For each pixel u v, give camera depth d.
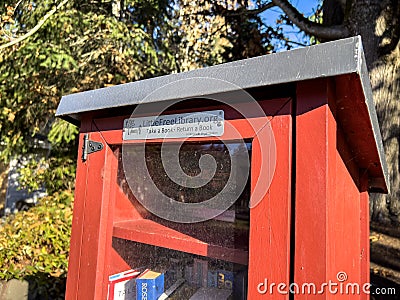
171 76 0.83
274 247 0.69
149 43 4.66
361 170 1.15
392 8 3.33
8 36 3.29
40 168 5.46
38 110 4.50
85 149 1.04
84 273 0.98
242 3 4.85
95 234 0.98
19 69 3.85
